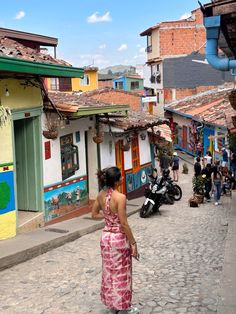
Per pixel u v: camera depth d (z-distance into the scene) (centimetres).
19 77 902
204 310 523
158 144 1875
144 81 5000
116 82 5059
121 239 488
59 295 589
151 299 563
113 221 490
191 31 4309
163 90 4322
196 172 1878
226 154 2175
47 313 527
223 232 1040
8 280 661
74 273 691
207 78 4241
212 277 661
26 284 639
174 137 3806
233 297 542
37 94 995
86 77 4106
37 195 1023
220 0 537
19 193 1035
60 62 1026
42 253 822
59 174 1107
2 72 831
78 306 548
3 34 1514
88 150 1338
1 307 550
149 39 4706
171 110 3597
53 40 1777
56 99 1185
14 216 891
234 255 732
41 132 1023
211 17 548
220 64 570
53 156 1079
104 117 1331
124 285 491
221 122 2352
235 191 1817
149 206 1322
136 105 2941
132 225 1188
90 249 858
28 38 1636
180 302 552
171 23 4297
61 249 861
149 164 1844
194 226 1146
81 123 1230
